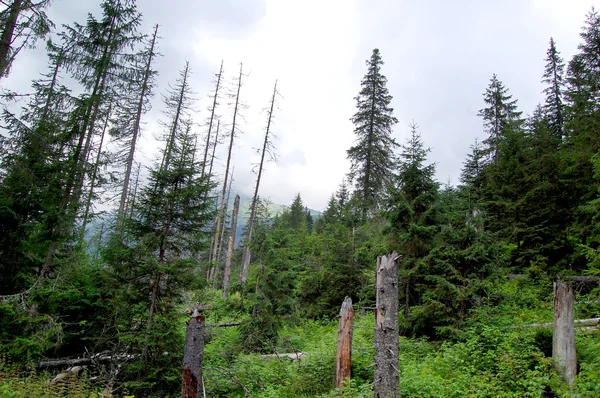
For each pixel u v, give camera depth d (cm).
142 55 1617
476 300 1045
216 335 1297
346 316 883
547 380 648
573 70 1842
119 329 876
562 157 1559
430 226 1232
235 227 2500
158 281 883
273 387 901
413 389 734
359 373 901
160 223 919
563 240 1580
